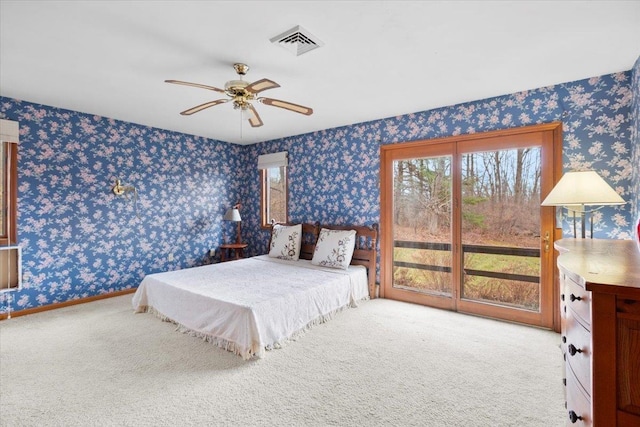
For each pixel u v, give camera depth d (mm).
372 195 4223
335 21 1946
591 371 998
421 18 1918
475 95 3271
